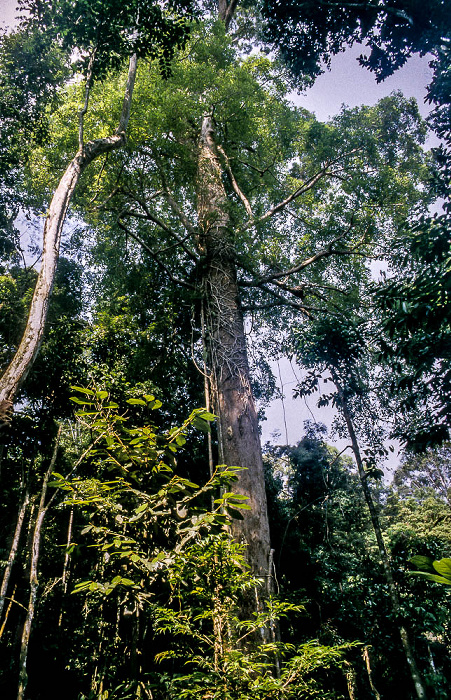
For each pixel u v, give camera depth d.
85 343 8.76
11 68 10.18
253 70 13.67
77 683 7.07
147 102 10.16
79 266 13.01
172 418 10.59
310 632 9.63
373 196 11.76
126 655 6.89
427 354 6.14
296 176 14.44
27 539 7.55
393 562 9.45
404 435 7.56
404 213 11.70
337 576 11.10
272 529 11.20
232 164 12.85
